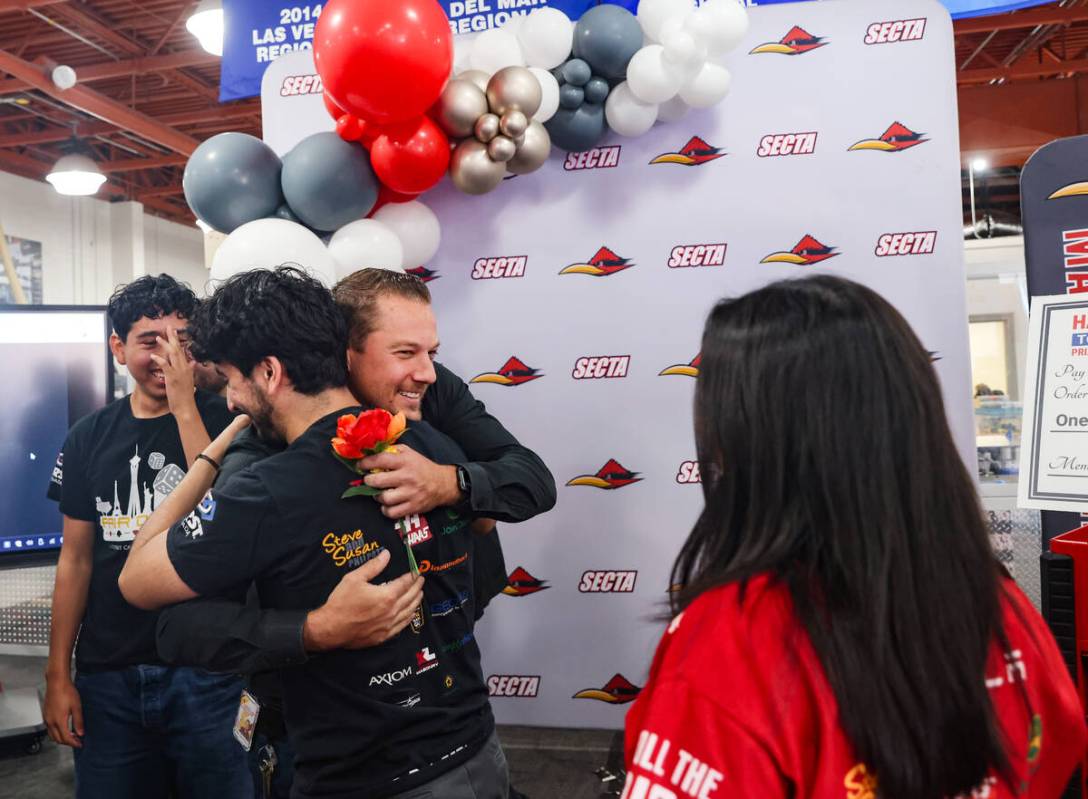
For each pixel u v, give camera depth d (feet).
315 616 3.57
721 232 7.52
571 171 7.72
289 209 6.89
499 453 5.21
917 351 2.41
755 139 7.45
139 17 23.59
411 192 6.95
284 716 4.17
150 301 5.97
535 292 7.80
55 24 22.50
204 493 4.57
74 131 26.00
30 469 9.07
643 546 7.65
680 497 7.59
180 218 43.86
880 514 2.24
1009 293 13.03
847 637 2.15
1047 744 2.57
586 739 7.96
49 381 9.14
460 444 5.30
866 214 7.30
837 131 7.33
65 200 34.60
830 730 2.10
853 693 2.10
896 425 2.30
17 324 9.04
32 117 31.42
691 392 7.57
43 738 10.77
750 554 2.33
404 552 3.87
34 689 11.61
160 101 30.07
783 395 2.36
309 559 3.68
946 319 7.16
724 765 2.08
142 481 5.97
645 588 7.64
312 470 3.74
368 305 4.56
